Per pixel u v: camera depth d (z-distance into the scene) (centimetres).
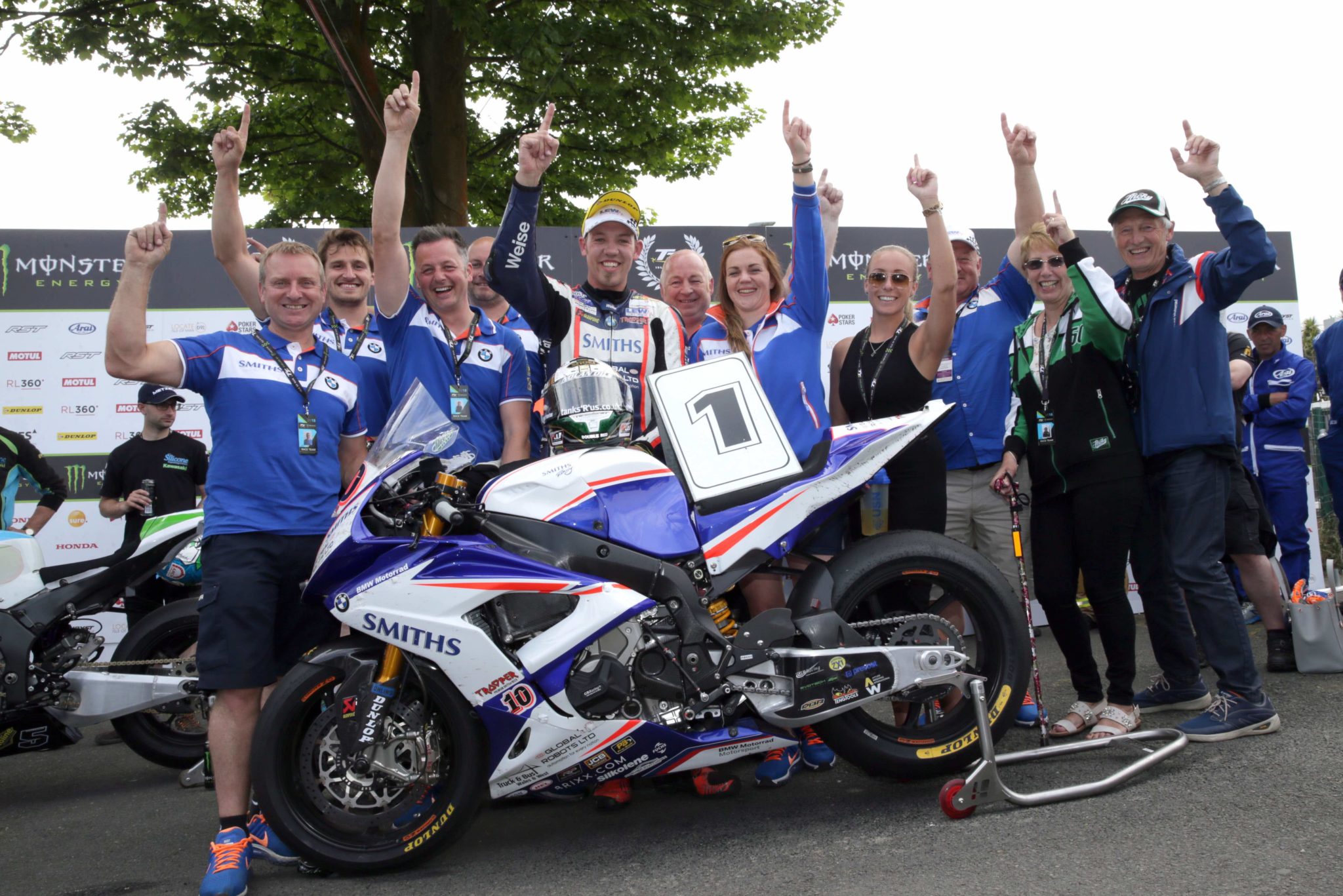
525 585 301
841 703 316
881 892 255
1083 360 397
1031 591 656
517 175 383
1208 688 470
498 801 373
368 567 318
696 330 442
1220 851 264
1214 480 379
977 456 461
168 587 537
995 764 326
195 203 1482
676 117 1411
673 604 310
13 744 429
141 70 1242
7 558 435
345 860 297
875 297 430
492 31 1176
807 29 1298
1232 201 368
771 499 328
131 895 303
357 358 433
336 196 1498
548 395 343
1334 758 338
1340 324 607
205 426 690
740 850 298
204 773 439
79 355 683
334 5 1170
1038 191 461
